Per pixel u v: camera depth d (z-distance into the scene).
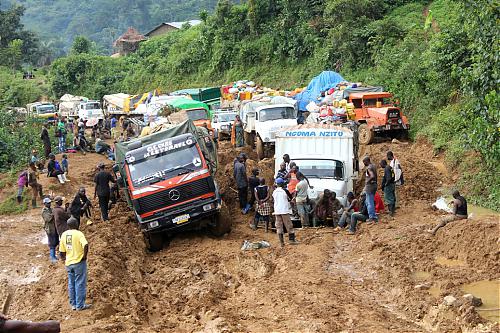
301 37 49.25
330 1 44.97
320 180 18.39
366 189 16.77
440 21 37.78
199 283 13.17
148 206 16.30
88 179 26.16
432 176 21.92
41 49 109.44
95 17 165.00
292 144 19.61
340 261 14.09
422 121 28.73
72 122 42.84
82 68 76.25
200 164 16.69
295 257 14.21
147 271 14.72
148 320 11.28
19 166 27.66
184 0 160.88
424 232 14.95
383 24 39.62
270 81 50.38
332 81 35.62
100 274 12.66
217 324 10.25
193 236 17.56
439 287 11.70
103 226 16.95
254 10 54.62
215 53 57.62
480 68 18.50
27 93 76.12
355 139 19.97
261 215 17.38
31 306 12.22
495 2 18.09
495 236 12.92
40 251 16.80
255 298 12.00
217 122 33.50
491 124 17.83
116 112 49.09
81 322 10.56
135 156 16.83
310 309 10.77
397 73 32.91
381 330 9.65
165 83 63.75
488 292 11.18
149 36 96.56
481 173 20.22
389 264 13.24
